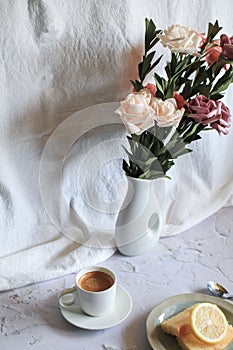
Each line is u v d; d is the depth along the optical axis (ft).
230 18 3.35
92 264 3.07
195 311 2.50
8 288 2.85
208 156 3.66
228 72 2.82
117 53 2.99
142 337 2.59
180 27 2.68
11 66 2.74
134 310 2.75
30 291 2.88
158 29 3.09
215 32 2.79
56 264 3.01
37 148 3.03
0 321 2.65
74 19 2.79
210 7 3.20
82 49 2.88
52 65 2.85
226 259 3.17
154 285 2.93
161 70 3.24
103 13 2.84
